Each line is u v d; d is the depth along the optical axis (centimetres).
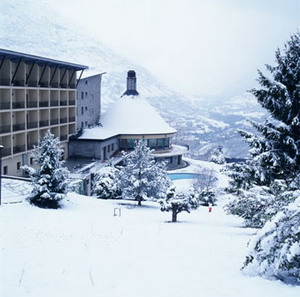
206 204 3762
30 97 4272
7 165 3797
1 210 2039
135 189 3269
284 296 675
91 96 6400
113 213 2609
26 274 833
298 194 906
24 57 3784
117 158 5788
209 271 855
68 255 1011
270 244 818
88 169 4562
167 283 764
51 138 2673
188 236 1405
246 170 1864
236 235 1479
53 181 2634
